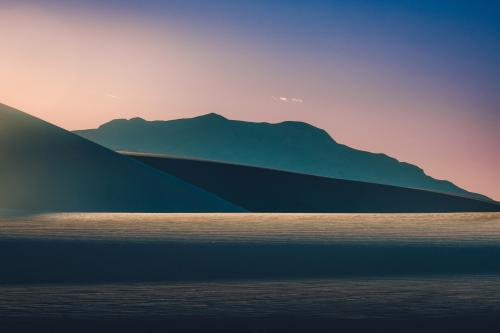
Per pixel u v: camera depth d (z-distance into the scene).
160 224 74.00
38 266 35.09
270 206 190.25
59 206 107.44
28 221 76.62
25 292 26.39
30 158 117.69
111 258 39.47
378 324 20.78
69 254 41.53
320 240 56.00
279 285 28.91
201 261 38.47
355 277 31.81
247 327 20.28
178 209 115.31
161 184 122.06
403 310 23.12
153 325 20.41
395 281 30.47
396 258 41.38
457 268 35.94
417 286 28.88
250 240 54.94
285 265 36.72
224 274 32.56
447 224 82.00
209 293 26.53
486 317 21.91
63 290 26.95
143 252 43.50
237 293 26.56
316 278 31.31
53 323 20.50
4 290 26.92
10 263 36.41
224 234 61.38
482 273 33.69
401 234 64.62
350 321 21.23
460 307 23.70
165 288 27.73
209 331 19.72
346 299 25.30
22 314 21.81
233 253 43.53
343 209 199.25
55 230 62.44
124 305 23.66
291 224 79.00
